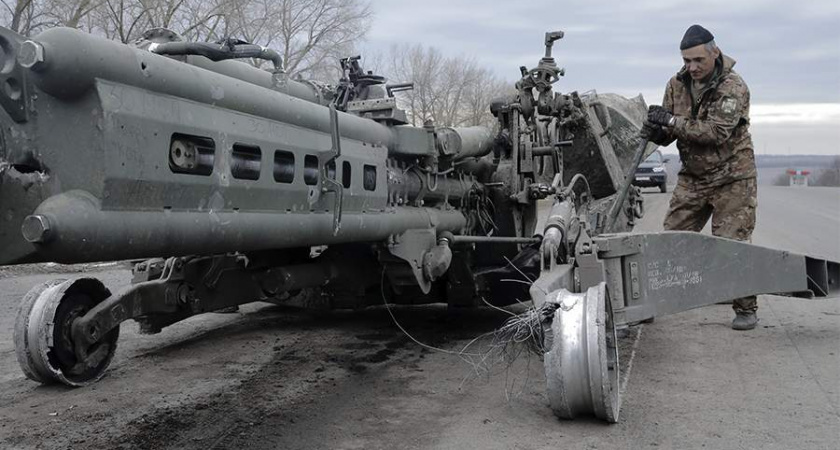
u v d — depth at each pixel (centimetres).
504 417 439
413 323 737
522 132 704
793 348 582
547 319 410
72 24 1827
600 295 413
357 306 681
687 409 443
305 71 2659
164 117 318
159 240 316
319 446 397
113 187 293
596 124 761
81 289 525
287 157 404
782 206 2430
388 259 545
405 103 4031
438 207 623
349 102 548
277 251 595
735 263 568
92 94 289
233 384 520
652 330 660
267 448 395
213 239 346
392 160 555
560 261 511
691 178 656
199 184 336
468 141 624
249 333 695
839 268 661
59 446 400
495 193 707
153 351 624
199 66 405
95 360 530
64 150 293
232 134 358
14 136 297
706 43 600
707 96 613
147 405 472
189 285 562
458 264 645
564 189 587
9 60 284
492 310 805
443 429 421
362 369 559
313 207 423
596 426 418
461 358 589
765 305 768
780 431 404
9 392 504
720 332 645
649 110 614
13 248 299
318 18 2661
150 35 397
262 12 2509
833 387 480
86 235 282
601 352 399
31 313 501
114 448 397
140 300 532
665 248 525
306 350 623
